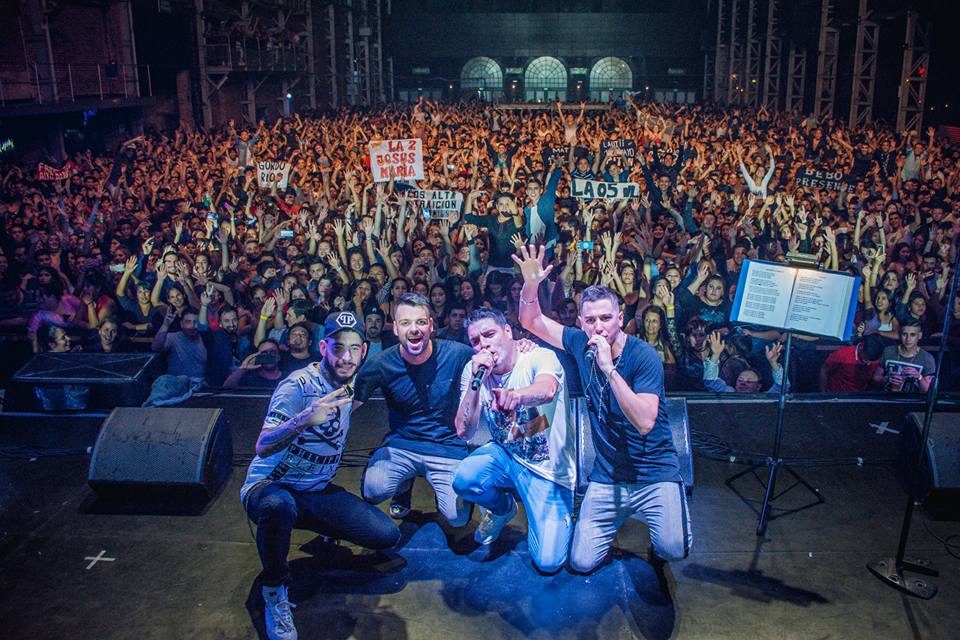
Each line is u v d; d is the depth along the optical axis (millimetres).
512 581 4203
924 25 34438
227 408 6516
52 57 23859
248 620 3910
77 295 9203
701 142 21844
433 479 4457
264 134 22641
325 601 4039
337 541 4590
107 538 4641
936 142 23703
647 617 3900
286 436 3719
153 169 16953
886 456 5547
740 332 7648
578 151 18906
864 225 11430
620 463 4004
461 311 8070
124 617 3938
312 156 18828
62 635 3807
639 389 3857
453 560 4398
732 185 15469
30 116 21672
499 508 4234
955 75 34594
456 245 10406
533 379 4020
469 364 4180
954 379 7328
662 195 12977
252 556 4461
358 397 4270
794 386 7613
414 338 4086
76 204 12781
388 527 4176
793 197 12859
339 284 8758
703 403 6500
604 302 3758
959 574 4211
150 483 4855
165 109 32219
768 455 5555
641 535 4668
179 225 11055
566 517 4125
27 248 10617
